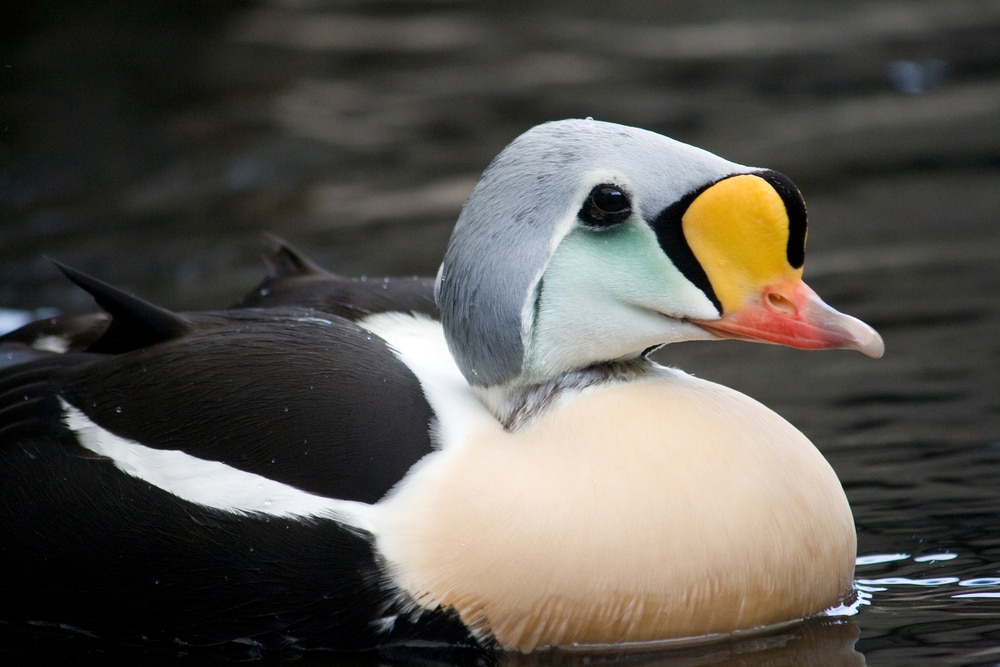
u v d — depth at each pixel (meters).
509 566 6.17
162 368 6.57
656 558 6.14
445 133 16.56
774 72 18.69
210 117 17.22
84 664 6.38
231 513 6.30
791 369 9.89
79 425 6.58
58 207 14.41
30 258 12.91
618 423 6.34
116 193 14.75
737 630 6.34
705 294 6.30
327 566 6.25
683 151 6.30
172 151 16.00
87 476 6.48
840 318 6.20
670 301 6.33
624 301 6.38
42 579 6.57
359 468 6.31
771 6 22.05
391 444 6.36
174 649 6.54
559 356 6.49
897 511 7.57
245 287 11.86
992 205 13.18
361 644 6.39
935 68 18.48
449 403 6.62
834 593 6.54
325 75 19.06
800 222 6.21
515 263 6.32
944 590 6.68
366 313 7.41
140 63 19.30
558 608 6.19
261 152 15.85
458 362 6.65
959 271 11.48
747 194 6.15
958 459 8.16
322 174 15.18
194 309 11.38
